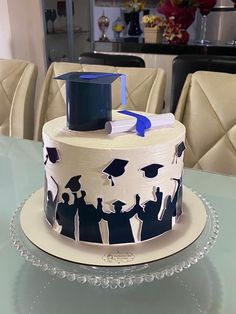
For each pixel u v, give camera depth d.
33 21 3.50
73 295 0.63
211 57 1.82
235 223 0.83
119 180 0.60
